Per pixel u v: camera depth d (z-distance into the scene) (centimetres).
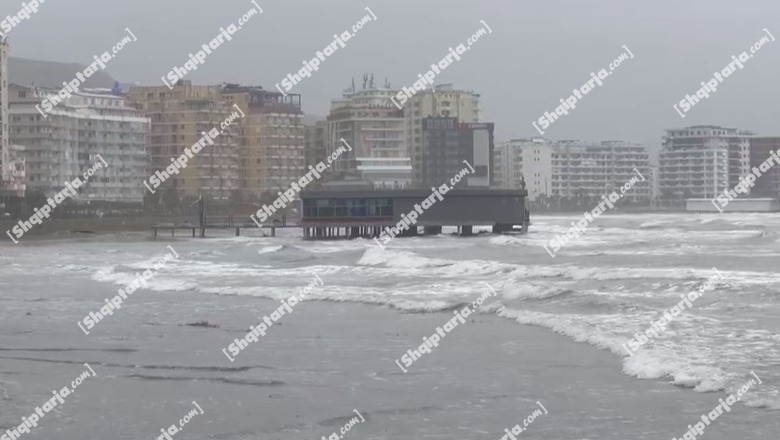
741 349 3572
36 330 4519
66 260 10312
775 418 2566
